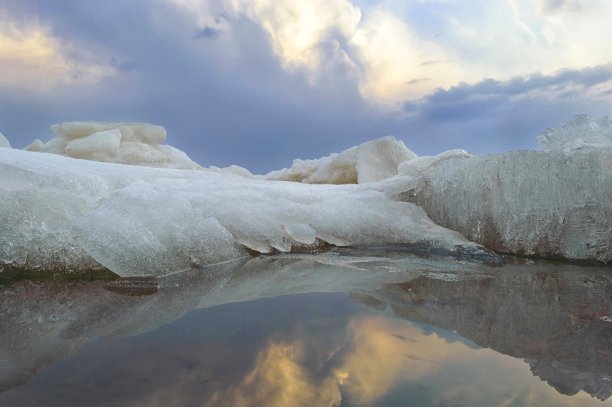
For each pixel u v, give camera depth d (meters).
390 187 4.03
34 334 1.48
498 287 2.20
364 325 1.55
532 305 1.87
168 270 2.48
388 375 1.15
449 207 3.69
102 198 2.78
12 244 2.30
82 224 2.38
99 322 1.62
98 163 3.56
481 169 3.47
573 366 1.23
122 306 1.84
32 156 3.17
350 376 1.14
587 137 3.68
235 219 3.10
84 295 2.04
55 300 1.95
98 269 2.41
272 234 3.16
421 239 3.43
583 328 1.57
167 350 1.31
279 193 3.69
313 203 3.68
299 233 3.28
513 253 3.23
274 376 1.13
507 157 3.32
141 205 2.66
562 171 3.05
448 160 3.86
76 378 1.13
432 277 2.43
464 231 3.56
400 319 1.63
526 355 1.30
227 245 2.87
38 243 2.34
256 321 1.60
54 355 1.29
